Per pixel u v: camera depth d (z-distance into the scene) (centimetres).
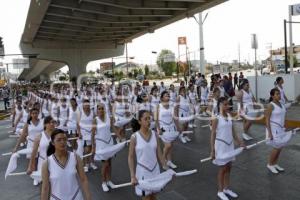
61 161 401
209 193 682
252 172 792
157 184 499
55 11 2981
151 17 3388
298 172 774
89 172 865
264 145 1035
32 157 622
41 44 4669
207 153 1000
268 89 1898
